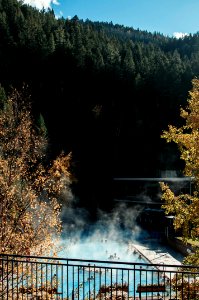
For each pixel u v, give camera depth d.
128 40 150.12
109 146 101.00
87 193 88.25
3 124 15.99
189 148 13.41
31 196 15.31
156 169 96.25
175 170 91.19
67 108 110.00
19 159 15.62
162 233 59.59
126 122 105.00
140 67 115.81
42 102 111.19
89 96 115.12
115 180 90.00
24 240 14.59
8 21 123.62
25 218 15.03
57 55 119.44
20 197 15.34
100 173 94.38
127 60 117.44
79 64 118.19
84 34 136.25
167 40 197.62
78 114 107.75
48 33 127.62
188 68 106.06
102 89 115.69
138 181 85.88
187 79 104.88
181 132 13.82
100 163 97.25
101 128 103.69
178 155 95.56
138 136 102.19
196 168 13.08
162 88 107.56
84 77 117.50
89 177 92.44
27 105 17.25
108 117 106.56
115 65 117.62
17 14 126.00
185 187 78.88
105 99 114.12
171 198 13.48
